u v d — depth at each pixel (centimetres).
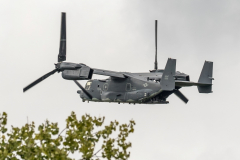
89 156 6800
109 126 7081
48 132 6694
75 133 6850
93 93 19488
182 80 18488
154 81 17850
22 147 6706
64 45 18700
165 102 17925
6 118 6944
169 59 16925
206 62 18700
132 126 7150
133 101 18025
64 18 18650
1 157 6606
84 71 17438
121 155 6994
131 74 18675
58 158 6512
